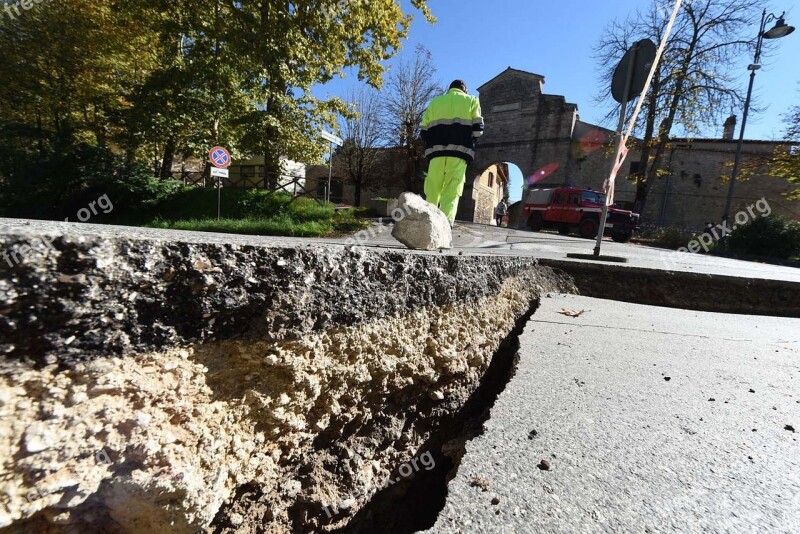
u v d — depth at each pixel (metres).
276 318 1.06
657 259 5.48
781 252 11.52
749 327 2.77
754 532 0.80
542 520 0.81
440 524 0.79
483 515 0.82
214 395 0.97
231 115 12.55
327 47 12.16
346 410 1.42
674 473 0.98
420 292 1.76
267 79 11.83
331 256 1.23
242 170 19.20
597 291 3.63
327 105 13.05
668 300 3.55
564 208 14.10
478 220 27.47
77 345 0.70
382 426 1.64
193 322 0.90
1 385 0.62
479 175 23.98
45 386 0.67
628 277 3.67
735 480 0.97
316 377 1.21
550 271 3.70
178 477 0.86
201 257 0.87
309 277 1.15
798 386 1.61
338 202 27.89
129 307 0.77
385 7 12.74
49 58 13.09
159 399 0.84
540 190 15.51
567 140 21.23
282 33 10.91
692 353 2.02
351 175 24.44
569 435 1.14
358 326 1.39
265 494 1.17
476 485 0.91
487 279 2.45
